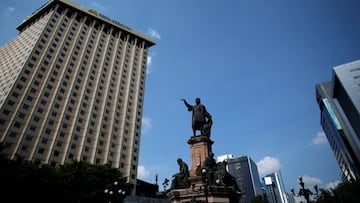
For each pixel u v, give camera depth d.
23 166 28.69
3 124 56.06
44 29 76.44
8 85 63.91
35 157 57.41
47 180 29.17
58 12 85.00
